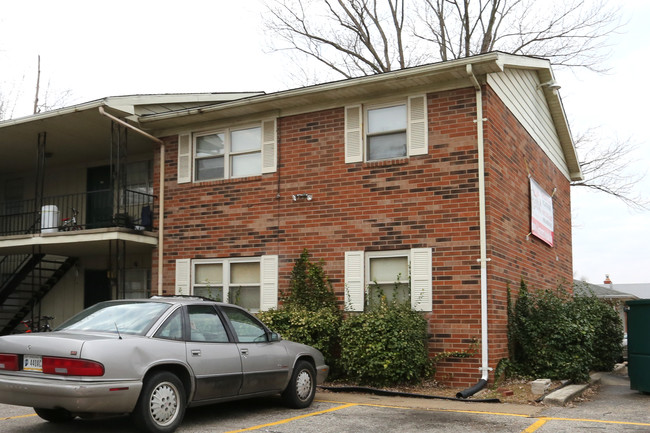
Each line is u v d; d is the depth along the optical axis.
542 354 11.86
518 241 13.17
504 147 12.62
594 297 15.30
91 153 18.06
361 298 12.39
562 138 17.89
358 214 12.66
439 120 12.12
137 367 6.88
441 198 11.90
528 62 13.71
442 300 11.62
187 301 8.05
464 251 11.56
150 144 16.77
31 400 6.69
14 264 19.73
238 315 8.62
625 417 8.70
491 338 11.25
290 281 13.21
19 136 16.27
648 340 11.05
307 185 13.31
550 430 7.71
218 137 14.68
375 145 12.84
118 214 14.49
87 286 18.33
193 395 7.50
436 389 11.05
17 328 18.45
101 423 7.94
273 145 13.80
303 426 7.81
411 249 12.02
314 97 13.06
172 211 14.90
